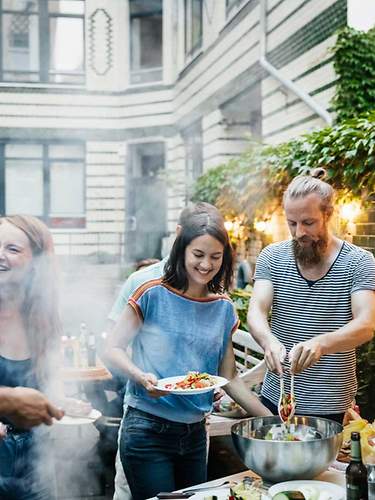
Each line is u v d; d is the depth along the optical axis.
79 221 13.08
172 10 13.41
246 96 9.31
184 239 2.26
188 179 11.11
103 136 13.36
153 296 2.33
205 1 11.04
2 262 1.98
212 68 10.63
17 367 2.02
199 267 2.24
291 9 7.55
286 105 7.82
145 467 2.31
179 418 2.31
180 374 2.34
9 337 2.02
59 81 13.10
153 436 2.31
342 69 6.45
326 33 6.79
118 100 13.55
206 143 11.03
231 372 2.49
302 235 2.44
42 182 13.10
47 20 13.12
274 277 2.61
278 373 2.23
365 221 4.34
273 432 2.11
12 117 13.09
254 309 2.54
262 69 8.42
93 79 13.34
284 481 1.95
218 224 2.24
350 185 4.28
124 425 2.38
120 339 2.33
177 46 13.23
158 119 13.66
